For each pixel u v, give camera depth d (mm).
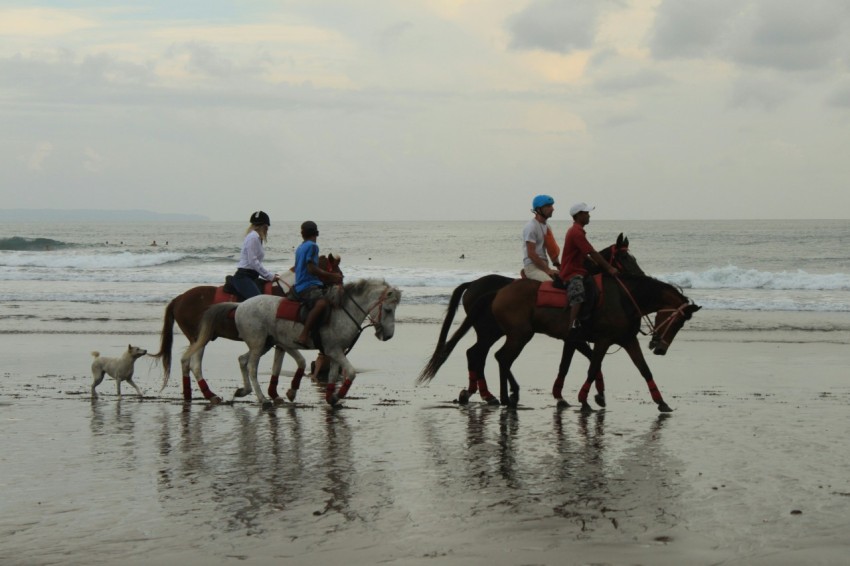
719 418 10984
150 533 6434
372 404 12227
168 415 11273
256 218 12773
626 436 9852
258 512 6949
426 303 29344
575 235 11266
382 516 6824
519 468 8367
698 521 6641
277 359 12234
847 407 11812
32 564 5801
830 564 5695
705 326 22906
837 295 31375
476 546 6098
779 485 7680
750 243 79062
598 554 5914
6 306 26844
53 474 8180
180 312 12703
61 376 14891
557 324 11469
